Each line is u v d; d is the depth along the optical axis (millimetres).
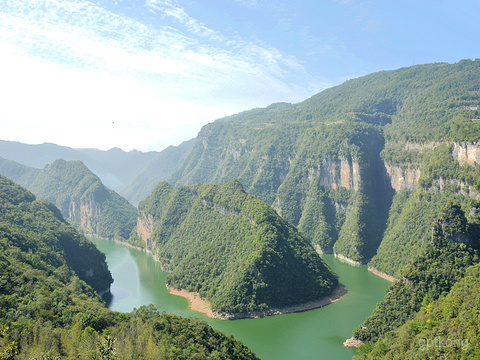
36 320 123375
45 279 163875
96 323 126312
